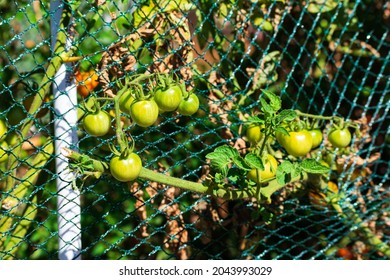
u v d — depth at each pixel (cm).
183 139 111
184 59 96
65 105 88
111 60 91
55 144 89
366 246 121
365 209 120
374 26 127
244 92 104
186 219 109
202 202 106
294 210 109
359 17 126
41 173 94
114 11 99
